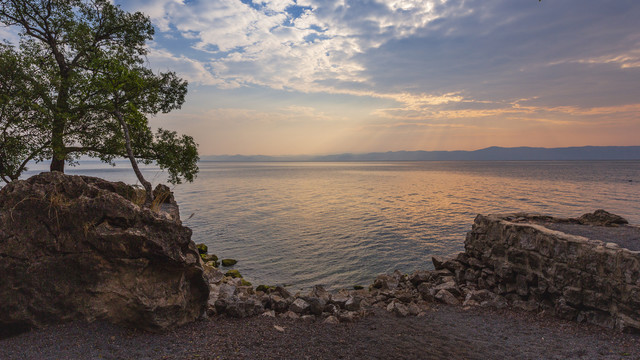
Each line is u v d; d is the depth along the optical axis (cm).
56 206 730
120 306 736
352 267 2280
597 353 739
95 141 1770
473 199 5938
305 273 2164
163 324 764
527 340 835
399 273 1777
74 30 1673
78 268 725
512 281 1194
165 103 1975
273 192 7556
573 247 979
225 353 682
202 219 4056
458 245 2817
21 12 1612
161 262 782
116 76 1302
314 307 1022
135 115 1385
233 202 5691
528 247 1123
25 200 722
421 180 11988
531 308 1077
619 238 1088
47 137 1633
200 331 802
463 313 1081
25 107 1485
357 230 3434
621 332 837
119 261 739
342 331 874
